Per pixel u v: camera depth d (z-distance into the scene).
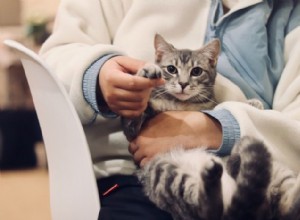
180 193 0.62
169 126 0.73
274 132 0.72
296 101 0.80
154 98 0.75
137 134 0.74
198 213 0.62
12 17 3.22
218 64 0.80
